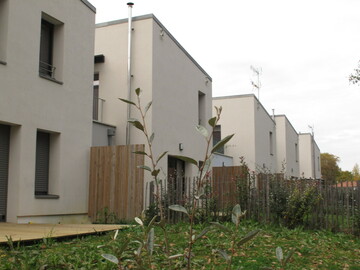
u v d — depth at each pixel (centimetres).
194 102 1669
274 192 966
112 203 1048
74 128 1059
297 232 852
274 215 955
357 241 834
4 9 874
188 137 1577
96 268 466
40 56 1018
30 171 912
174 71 1468
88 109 1118
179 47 1523
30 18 932
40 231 717
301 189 955
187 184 1007
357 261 607
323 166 6012
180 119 1505
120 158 1059
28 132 911
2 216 883
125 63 1313
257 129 2462
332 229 920
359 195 904
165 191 985
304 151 4425
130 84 1293
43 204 946
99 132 1216
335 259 611
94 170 1086
